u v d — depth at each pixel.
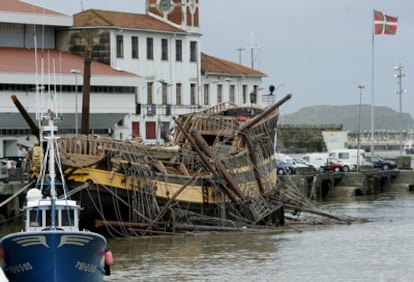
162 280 91.56
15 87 173.88
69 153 112.62
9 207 134.00
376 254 105.44
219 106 152.50
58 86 178.25
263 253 105.50
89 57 125.44
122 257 102.69
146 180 115.69
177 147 125.44
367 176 199.25
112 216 115.38
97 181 112.75
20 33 191.88
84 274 81.69
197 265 98.62
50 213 88.44
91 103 184.62
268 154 142.62
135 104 197.25
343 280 92.06
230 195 123.06
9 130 175.50
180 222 118.56
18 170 138.50
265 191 135.38
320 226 129.38
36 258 80.25
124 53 199.88
